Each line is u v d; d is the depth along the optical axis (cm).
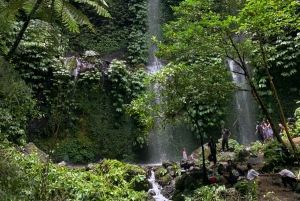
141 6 2117
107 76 1644
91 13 2044
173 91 874
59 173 693
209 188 785
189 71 895
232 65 1844
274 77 1719
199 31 837
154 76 883
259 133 1441
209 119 1614
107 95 1623
